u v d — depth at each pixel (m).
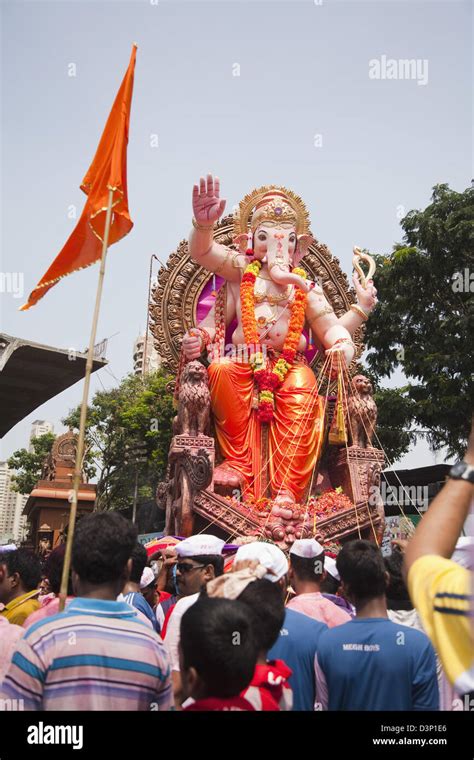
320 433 10.91
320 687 3.68
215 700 2.66
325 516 10.10
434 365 18.02
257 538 9.45
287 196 12.32
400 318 19.05
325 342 11.76
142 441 32.84
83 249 6.62
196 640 2.64
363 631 3.62
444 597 1.89
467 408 17.66
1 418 18.38
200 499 9.90
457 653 1.82
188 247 11.95
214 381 10.87
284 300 11.67
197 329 11.52
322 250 12.89
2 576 4.91
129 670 2.89
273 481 10.67
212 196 10.88
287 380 11.19
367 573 3.72
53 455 29.31
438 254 17.91
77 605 3.07
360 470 10.69
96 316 4.51
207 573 5.08
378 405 18.81
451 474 2.18
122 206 6.15
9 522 93.94
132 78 6.29
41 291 6.66
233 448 10.84
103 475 35.22
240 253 11.98
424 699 3.50
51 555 4.68
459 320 17.50
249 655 2.65
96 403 35.41
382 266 19.23
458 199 18.34
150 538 14.09
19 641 2.98
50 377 15.73
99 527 3.23
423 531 2.10
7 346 13.73
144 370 36.62
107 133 6.29
